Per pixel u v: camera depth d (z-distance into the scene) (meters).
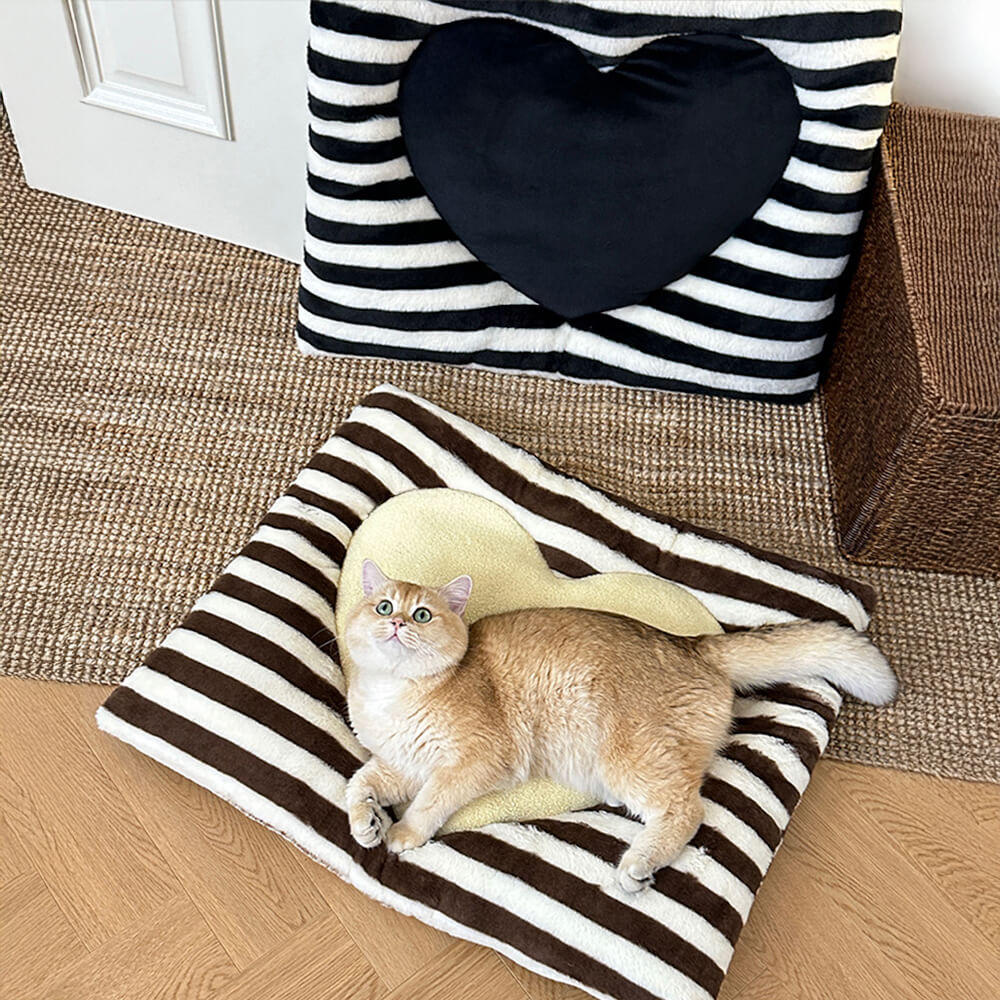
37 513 1.72
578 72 1.57
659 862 1.32
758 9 1.52
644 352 1.87
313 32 1.55
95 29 1.79
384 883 1.33
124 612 1.63
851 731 1.59
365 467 1.71
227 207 2.02
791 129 1.62
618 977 1.27
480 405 1.92
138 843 1.42
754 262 1.75
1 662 1.56
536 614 1.44
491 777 1.36
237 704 1.42
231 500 1.77
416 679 1.36
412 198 1.72
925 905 1.45
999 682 1.65
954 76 1.90
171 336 1.96
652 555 1.68
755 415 1.94
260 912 1.38
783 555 1.71
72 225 2.09
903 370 1.54
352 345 1.90
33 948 1.34
